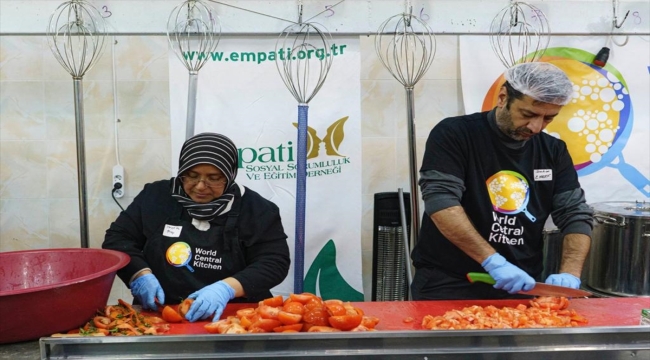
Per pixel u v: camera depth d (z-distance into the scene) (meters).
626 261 2.35
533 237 2.06
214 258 1.85
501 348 1.37
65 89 2.60
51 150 2.63
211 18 2.50
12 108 2.59
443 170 1.94
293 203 2.63
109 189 2.66
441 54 2.71
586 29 2.65
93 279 1.46
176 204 1.89
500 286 1.80
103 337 1.31
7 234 2.65
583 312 1.71
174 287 1.84
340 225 2.64
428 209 1.95
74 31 2.50
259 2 2.53
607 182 2.73
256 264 1.82
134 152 2.66
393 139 2.73
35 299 1.36
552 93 1.78
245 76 2.57
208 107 2.57
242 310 1.59
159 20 2.51
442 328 1.46
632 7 2.66
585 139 2.71
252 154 2.61
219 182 1.81
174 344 1.32
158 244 1.86
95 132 2.63
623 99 2.70
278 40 2.56
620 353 1.39
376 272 2.61
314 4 2.55
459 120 2.05
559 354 1.37
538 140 2.08
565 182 2.08
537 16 2.63
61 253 1.73
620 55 2.70
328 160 2.62
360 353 1.33
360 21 2.57
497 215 2.01
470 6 2.61
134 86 2.62
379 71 2.70
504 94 1.91
